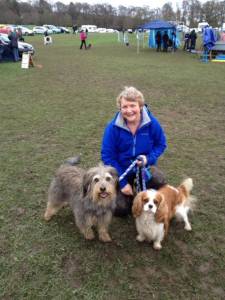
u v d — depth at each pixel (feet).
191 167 20.93
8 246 13.60
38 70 62.75
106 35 223.51
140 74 59.41
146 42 149.38
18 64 70.74
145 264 12.82
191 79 54.49
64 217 15.67
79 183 13.99
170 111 34.19
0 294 11.37
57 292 11.46
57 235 14.37
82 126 28.53
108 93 42.65
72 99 38.88
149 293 11.51
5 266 12.55
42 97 39.81
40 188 18.02
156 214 12.99
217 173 20.16
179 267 12.70
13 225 14.93
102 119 30.68
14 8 354.74
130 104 14.08
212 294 11.56
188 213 16.02
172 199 14.35
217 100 39.27
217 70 65.57
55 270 12.42
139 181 15.43
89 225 13.60
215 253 13.46
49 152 22.82
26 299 11.19
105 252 13.43
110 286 11.76
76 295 11.35
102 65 71.36
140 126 14.80
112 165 15.24
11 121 29.89
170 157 22.38
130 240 14.17
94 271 12.42
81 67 67.82
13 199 16.93
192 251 13.55
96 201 12.84
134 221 15.40
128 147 15.17
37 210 16.08
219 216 15.85
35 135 26.21
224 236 14.44
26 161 21.31
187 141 25.46
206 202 17.01
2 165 20.67
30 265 12.62
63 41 154.92
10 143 24.45
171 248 13.70
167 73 60.95
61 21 358.64
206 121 30.78
